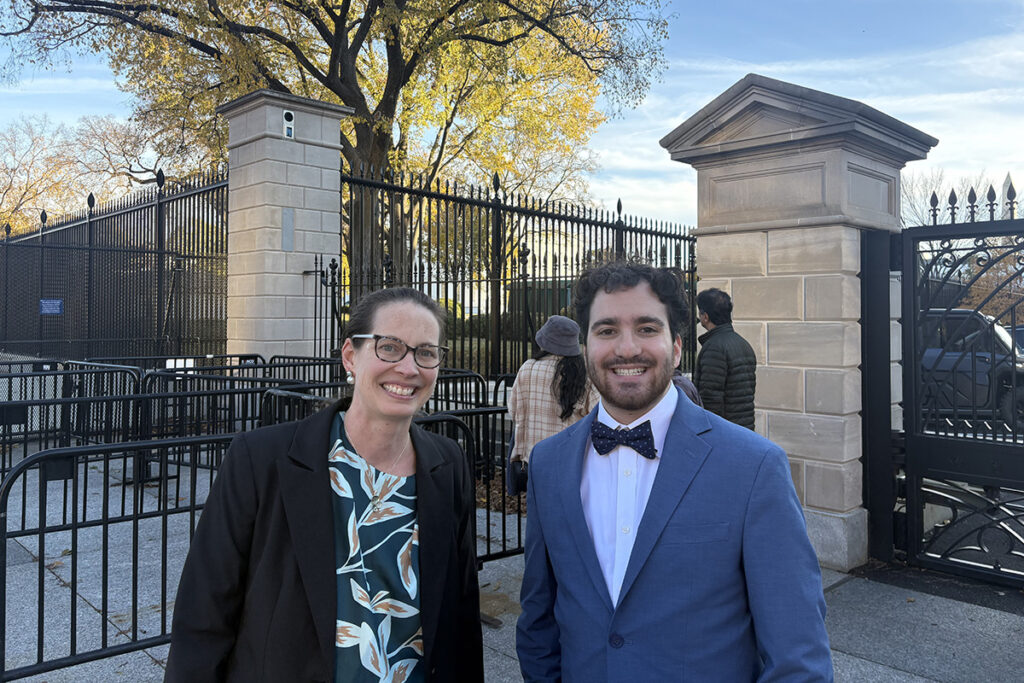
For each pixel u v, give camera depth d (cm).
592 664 145
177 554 496
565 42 1847
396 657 159
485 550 512
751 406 443
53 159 3098
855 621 394
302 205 953
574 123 2512
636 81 1850
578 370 402
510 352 952
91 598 418
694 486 144
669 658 137
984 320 458
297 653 148
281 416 493
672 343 155
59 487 689
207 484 708
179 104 1934
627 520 150
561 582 156
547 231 1003
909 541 482
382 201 1005
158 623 385
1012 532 450
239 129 973
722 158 531
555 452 166
